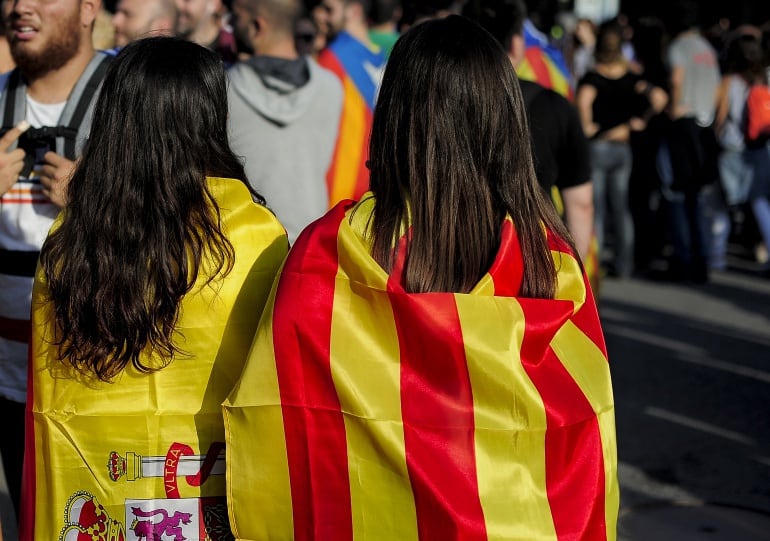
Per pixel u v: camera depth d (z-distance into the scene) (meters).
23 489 2.50
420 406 2.13
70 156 3.10
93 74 3.16
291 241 4.10
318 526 2.18
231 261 2.40
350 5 5.75
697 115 8.95
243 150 4.07
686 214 9.09
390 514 2.14
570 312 2.24
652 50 9.07
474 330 2.13
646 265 9.80
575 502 2.15
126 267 2.35
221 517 2.42
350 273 2.20
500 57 2.26
